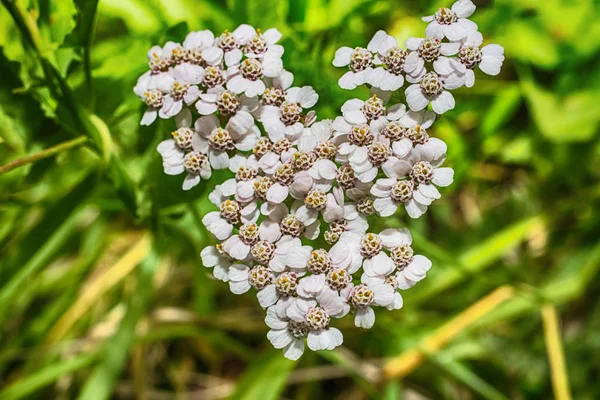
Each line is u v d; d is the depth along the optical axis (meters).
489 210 0.30
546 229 0.30
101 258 0.30
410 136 0.21
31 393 0.27
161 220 0.25
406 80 0.22
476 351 0.28
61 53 0.24
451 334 0.27
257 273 0.21
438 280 0.28
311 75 0.24
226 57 0.22
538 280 0.29
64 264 0.30
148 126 0.23
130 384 0.29
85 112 0.24
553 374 0.27
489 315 0.28
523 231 0.28
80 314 0.28
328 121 0.22
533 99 0.28
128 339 0.26
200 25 0.26
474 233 0.30
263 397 0.26
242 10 0.26
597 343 0.28
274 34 0.22
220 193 0.22
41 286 0.29
